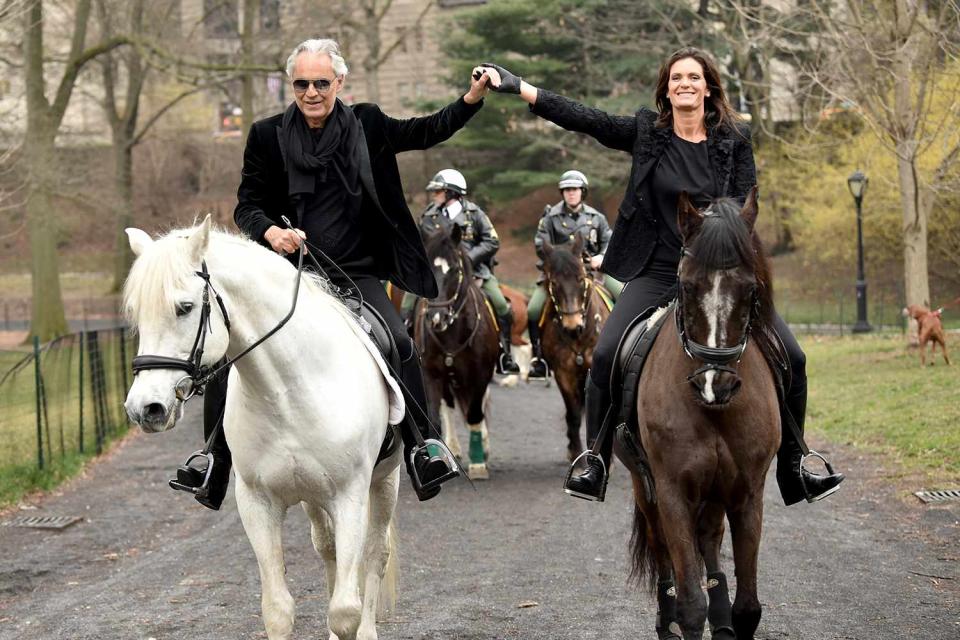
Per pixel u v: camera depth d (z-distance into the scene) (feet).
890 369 64.49
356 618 16.93
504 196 171.42
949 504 32.09
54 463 42.63
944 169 63.57
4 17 51.29
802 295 127.75
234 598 24.76
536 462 44.62
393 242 20.51
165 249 15.70
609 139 20.35
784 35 83.51
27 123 99.71
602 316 38.88
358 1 125.80
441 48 165.48
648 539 20.16
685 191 17.07
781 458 19.85
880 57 59.77
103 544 31.24
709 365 16.31
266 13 115.14
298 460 17.28
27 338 114.01
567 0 149.69
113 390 58.39
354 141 19.71
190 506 36.86
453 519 33.42
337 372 17.72
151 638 21.67
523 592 24.66
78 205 120.47
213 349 16.05
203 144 173.99
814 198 122.21
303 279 18.17
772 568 26.32
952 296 112.16
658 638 20.29
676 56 19.42
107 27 111.45
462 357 39.68
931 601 23.07
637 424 18.98
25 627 22.74
